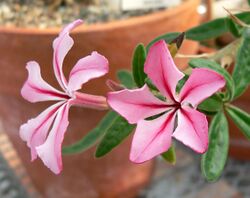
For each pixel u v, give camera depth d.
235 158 0.34
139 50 0.14
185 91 0.11
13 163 0.34
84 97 0.14
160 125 0.11
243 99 0.29
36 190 0.32
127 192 0.31
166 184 0.33
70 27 0.13
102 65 0.12
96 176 0.29
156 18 0.23
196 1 0.26
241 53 0.15
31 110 0.25
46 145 0.12
